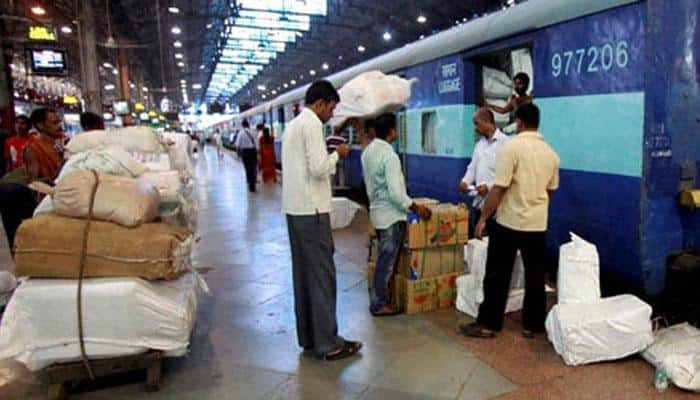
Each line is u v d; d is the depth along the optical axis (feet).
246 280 15.05
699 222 11.13
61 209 8.38
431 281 12.01
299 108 39.96
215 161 77.56
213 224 24.23
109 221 8.48
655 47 10.24
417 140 20.51
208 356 9.98
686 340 9.30
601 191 11.46
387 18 67.97
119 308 8.14
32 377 9.39
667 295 10.78
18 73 61.46
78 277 8.18
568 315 9.39
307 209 9.31
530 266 10.26
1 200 14.21
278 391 8.58
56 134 14.51
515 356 9.62
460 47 16.83
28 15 40.50
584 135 11.87
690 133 10.89
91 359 8.35
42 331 8.07
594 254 9.93
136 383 9.00
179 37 81.05
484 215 10.20
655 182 10.52
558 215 12.87
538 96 13.33
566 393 8.26
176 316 8.61
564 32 12.30
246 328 11.39
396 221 11.42
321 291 9.55
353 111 12.37
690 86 10.78
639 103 10.38
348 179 30.73
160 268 8.43
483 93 17.10
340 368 9.35
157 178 10.19
